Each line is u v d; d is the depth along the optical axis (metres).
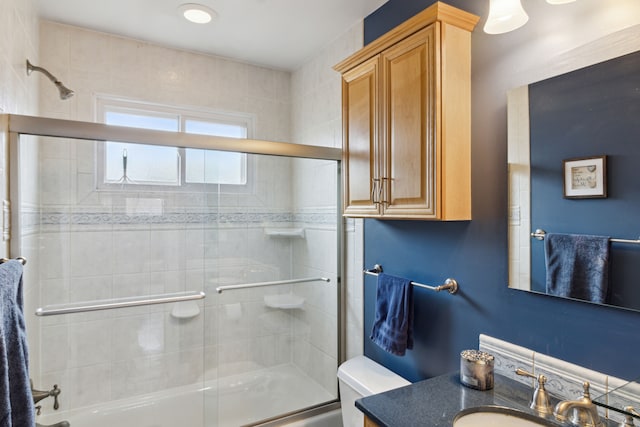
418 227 1.83
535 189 1.29
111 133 1.93
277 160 2.65
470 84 1.50
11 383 0.89
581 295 1.15
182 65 2.68
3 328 0.82
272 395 2.58
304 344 2.72
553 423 1.05
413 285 1.81
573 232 1.18
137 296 2.37
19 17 1.70
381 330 1.85
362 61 1.78
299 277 2.77
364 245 2.25
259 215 2.66
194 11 2.14
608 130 1.09
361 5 2.09
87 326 2.23
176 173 2.39
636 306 1.03
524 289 1.32
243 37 2.48
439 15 1.39
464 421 1.12
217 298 2.59
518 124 1.34
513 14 1.20
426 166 1.44
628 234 1.05
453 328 1.63
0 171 1.50
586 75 1.15
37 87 2.14
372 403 1.19
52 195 2.04
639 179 1.02
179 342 2.49
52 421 2.12
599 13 1.12
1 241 1.50
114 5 2.09
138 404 2.36
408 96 1.52
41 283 2.07
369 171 1.74
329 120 2.58
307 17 2.22
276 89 3.05
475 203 1.51
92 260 2.23
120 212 2.29
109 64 2.43
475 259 1.52
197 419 2.42
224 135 2.88
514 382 1.33
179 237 2.47
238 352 2.65
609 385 1.08
